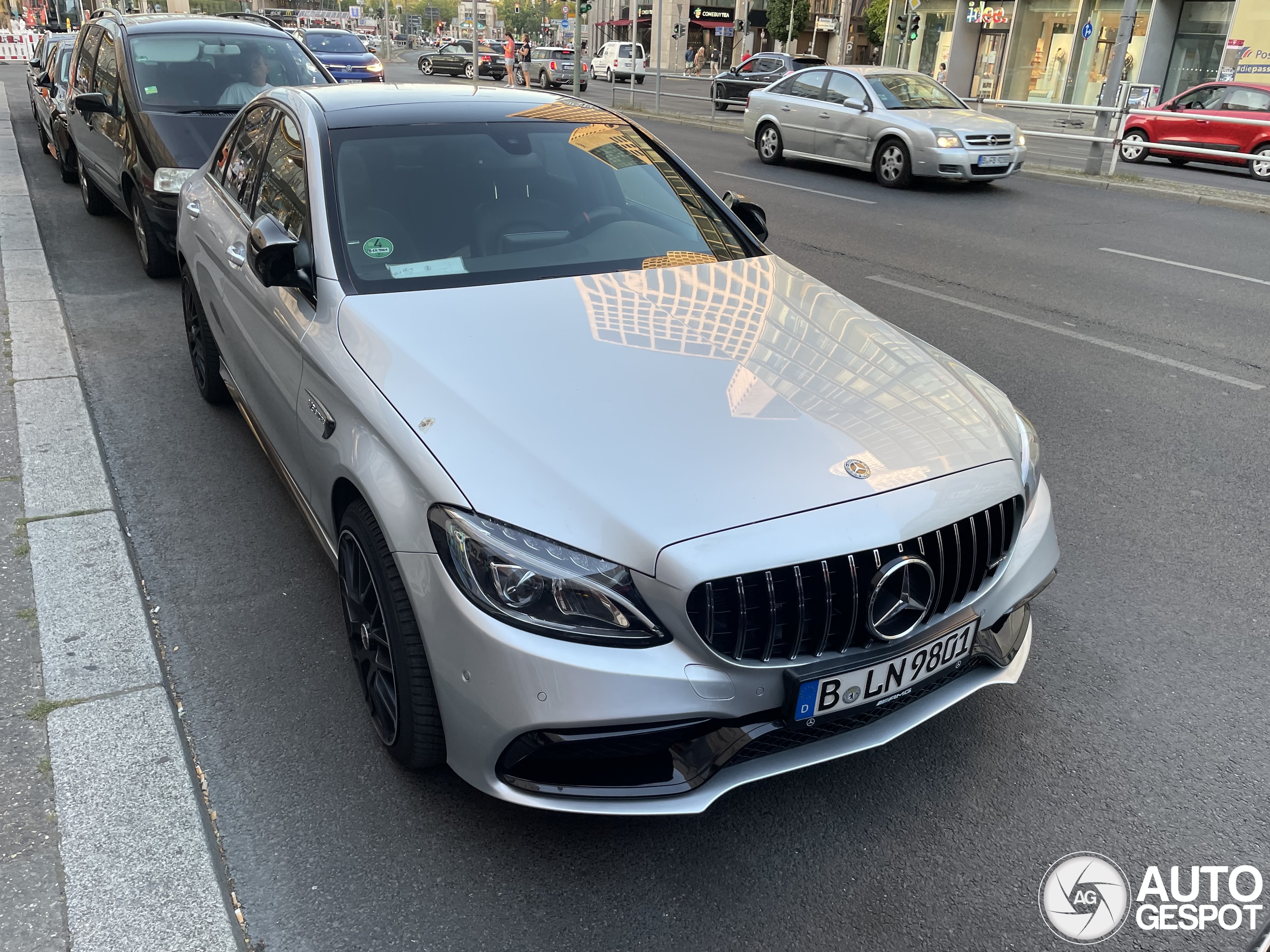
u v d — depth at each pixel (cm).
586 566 203
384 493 229
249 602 336
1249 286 823
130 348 580
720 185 1327
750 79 2372
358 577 262
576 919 221
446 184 331
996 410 274
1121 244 989
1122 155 1803
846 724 231
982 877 236
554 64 3572
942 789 263
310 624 325
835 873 236
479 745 214
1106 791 264
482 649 207
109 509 384
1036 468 269
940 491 226
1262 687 308
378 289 293
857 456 227
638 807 213
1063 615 345
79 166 934
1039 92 3089
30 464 417
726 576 202
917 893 231
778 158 1547
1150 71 2684
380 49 6919
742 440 227
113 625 312
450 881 230
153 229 684
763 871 236
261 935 215
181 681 296
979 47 3269
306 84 782
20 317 611
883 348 286
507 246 319
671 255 335
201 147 675
